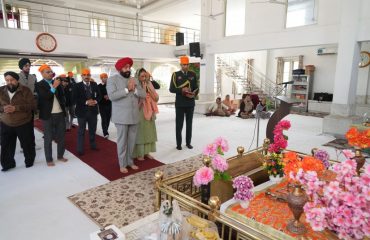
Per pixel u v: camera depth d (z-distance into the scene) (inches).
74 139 224.4
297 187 60.6
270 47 315.9
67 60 365.7
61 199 117.5
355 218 44.4
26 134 151.3
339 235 47.1
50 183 134.3
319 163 57.9
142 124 161.9
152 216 73.4
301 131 268.5
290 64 459.5
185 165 160.9
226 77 511.8
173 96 555.8
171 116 357.1
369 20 225.0
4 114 142.9
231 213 70.4
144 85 156.3
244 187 70.4
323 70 417.1
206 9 378.6
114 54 356.8
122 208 109.1
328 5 269.6
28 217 103.0
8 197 119.3
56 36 303.1
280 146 89.4
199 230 59.0
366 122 216.2
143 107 160.2
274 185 85.4
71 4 445.4
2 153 148.3
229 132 256.7
